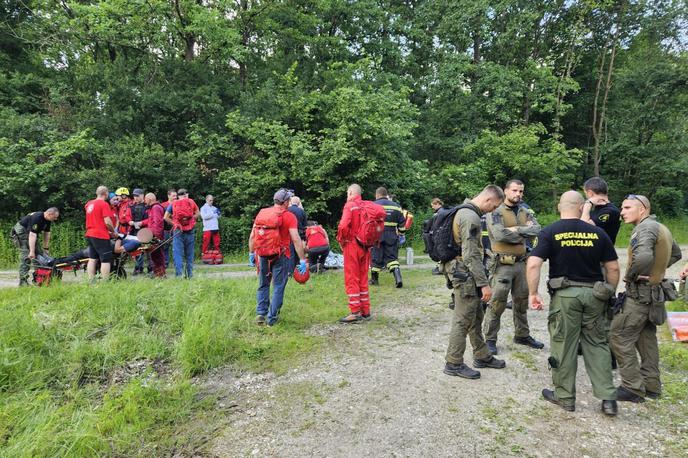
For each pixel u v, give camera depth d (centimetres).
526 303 488
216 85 1547
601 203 434
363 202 589
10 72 1492
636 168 2361
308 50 2088
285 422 342
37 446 306
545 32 2509
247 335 523
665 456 291
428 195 1800
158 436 331
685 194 2358
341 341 515
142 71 1519
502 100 2158
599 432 320
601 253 338
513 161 1941
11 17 1655
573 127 2788
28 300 602
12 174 1200
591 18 2472
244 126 1409
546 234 350
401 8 2492
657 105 2316
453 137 2170
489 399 369
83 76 1440
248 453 304
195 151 1380
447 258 407
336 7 2159
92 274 750
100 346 470
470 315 407
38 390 395
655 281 356
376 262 827
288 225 550
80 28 1530
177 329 530
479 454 295
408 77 2367
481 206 403
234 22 1711
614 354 375
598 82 2542
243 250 1345
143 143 1343
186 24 1616
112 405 368
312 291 745
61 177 1250
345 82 1703
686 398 369
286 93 1578
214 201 1466
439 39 2411
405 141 1602
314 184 1416
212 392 399
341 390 390
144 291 629
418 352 479
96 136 1376
